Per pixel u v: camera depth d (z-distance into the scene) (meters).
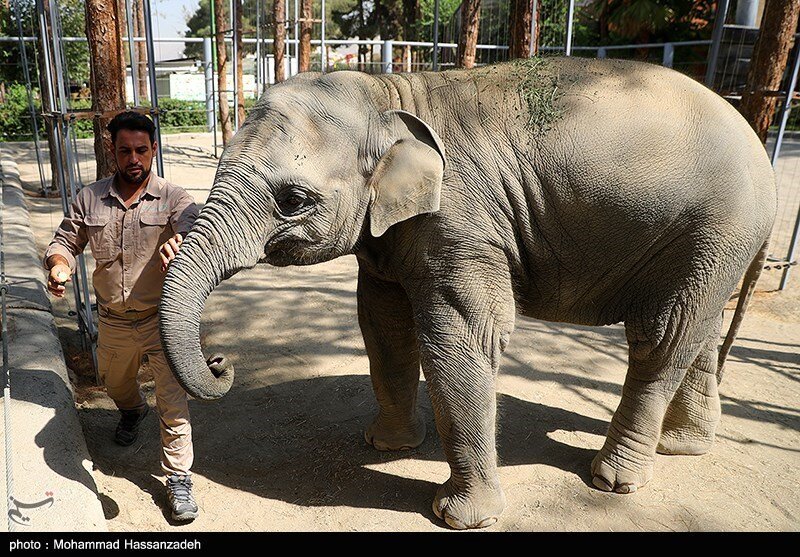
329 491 3.32
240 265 2.54
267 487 3.35
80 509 2.71
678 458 3.67
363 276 3.33
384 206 2.64
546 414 4.14
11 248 6.25
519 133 2.79
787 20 6.06
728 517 3.15
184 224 2.90
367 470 3.51
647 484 3.40
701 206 2.84
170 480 3.02
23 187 10.44
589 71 2.90
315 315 5.84
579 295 3.11
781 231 8.86
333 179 2.64
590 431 3.95
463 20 9.06
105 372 3.25
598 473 3.37
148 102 17.42
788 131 17.02
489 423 2.91
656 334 3.09
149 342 3.07
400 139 2.64
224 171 2.57
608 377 4.75
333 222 2.69
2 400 3.33
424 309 2.85
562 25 10.27
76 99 16.58
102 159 5.00
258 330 5.45
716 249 2.92
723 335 5.54
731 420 4.12
